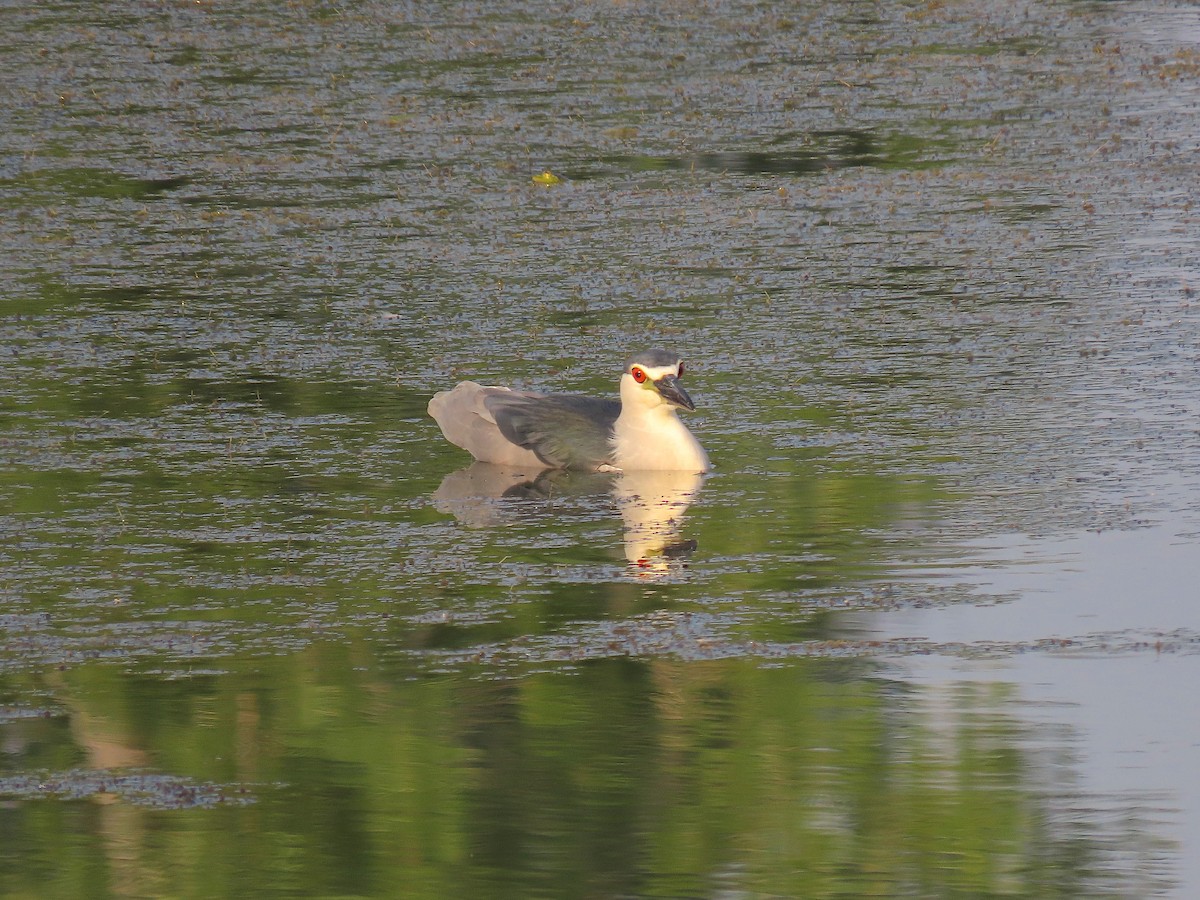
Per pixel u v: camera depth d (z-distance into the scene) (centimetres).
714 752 1103
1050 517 1441
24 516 1487
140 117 3038
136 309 2098
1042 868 993
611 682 1186
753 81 3192
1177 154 2666
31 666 1212
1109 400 1716
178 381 1844
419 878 992
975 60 3312
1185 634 1233
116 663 1216
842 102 3044
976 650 1216
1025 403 1719
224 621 1280
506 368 1866
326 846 1026
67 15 3838
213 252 2333
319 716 1150
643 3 3838
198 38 3603
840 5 3803
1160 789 1057
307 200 2561
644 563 1382
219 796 1073
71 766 1105
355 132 2922
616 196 2555
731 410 1733
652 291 2128
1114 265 2166
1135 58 3278
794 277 2169
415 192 2595
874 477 1545
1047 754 1094
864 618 1273
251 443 1670
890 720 1134
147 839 1027
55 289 2180
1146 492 1486
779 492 1523
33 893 981
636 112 3000
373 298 2125
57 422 1723
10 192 2633
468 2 3888
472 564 1386
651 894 979
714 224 2405
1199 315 1966
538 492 1556
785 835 1026
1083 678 1177
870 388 1780
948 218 2398
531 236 2372
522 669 1205
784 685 1177
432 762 1097
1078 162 2655
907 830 1033
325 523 1476
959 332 1945
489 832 1033
